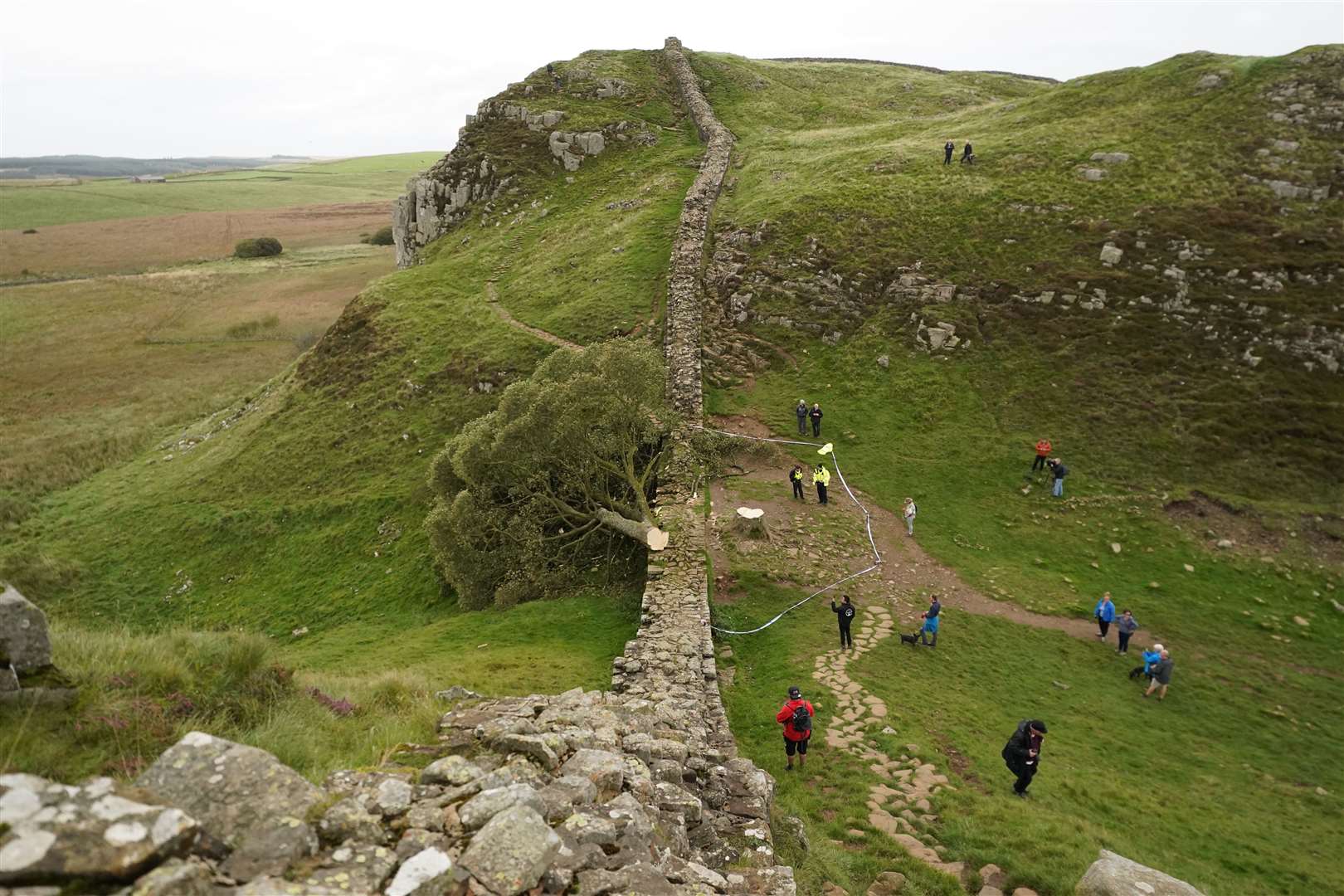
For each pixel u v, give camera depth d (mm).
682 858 8227
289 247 139750
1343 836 16484
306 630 35469
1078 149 52688
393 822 6270
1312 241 39781
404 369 53062
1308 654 24625
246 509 45594
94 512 49969
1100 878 9430
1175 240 42125
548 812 6906
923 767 15914
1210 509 31328
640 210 64938
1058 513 32062
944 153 58188
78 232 151875
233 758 5762
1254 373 36031
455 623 28125
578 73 93875
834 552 28984
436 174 84438
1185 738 20172
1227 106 51906
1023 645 24047
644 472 31641
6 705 7211
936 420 38094
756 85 94188
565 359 32875
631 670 18578
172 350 82688
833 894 10492
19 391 72000
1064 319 40938
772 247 50875
